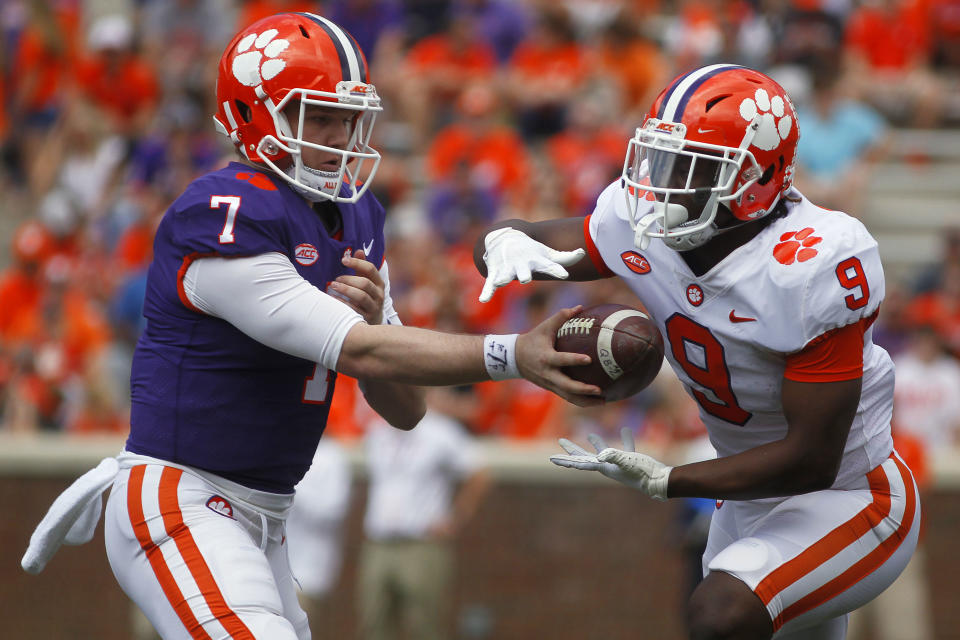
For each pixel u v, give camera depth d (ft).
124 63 117.50
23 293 100.53
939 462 84.99
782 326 36.09
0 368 95.86
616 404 87.15
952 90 118.73
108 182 112.47
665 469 37.35
